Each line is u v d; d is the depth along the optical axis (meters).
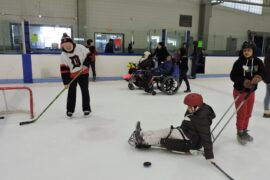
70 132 2.77
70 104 3.23
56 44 7.21
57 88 5.45
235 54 8.78
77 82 3.25
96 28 8.81
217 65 8.11
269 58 3.27
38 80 6.20
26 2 8.09
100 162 2.10
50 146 2.40
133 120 3.25
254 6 11.51
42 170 1.97
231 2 10.62
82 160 2.13
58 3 8.47
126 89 5.50
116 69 7.01
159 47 6.13
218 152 2.31
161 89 4.95
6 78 5.93
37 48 7.03
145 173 1.94
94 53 6.42
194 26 10.66
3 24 7.02
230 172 1.98
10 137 2.61
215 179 1.88
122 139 2.59
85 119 3.25
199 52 7.52
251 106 2.48
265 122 3.25
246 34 11.63
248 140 2.49
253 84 2.32
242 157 2.23
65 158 2.17
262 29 11.96
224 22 11.11
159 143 2.22
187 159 2.16
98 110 3.70
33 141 2.52
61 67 3.12
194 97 1.97
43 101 4.20
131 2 9.38
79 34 8.22
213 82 6.94
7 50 6.86
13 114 3.42
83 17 8.73
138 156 2.21
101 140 2.56
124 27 9.43
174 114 3.55
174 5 10.10
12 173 1.92
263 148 2.43
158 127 3.00
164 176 1.91
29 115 3.38
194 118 2.00
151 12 9.77
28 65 6.03
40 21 8.34
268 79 3.27
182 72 5.16
